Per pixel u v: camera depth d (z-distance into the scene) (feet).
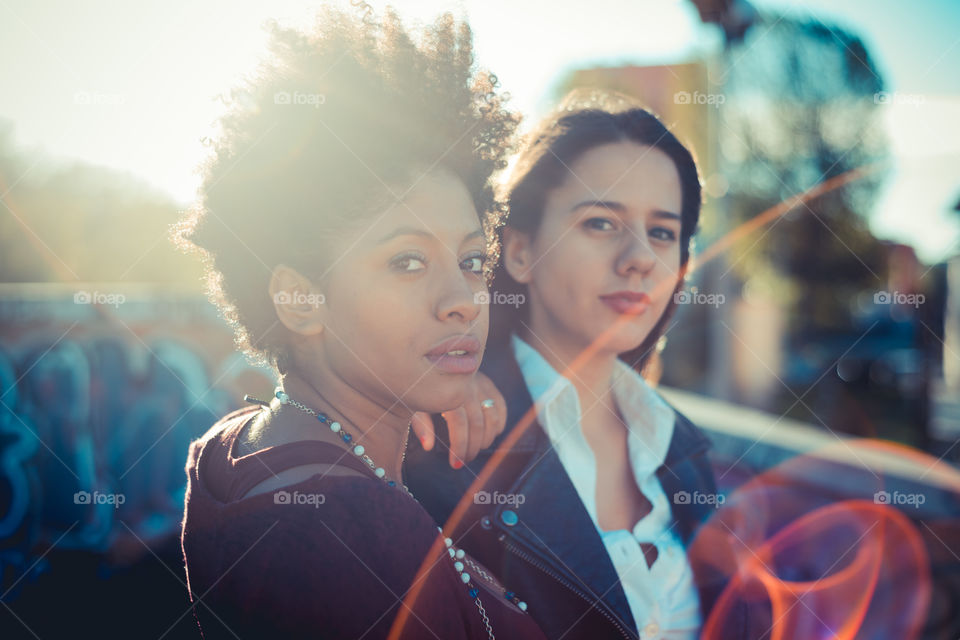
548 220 4.16
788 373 42.39
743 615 4.52
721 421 12.03
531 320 4.33
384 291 2.51
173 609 10.83
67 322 13.08
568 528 3.84
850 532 8.78
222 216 2.79
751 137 40.37
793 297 44.52
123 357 13.50
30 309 12.83
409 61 2.88
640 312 4.05
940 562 8.63
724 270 29.04
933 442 28.43
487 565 3.86
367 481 2.32
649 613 4.06
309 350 2.69
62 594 11.29
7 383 12.46
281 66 2.83
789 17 37.88
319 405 2.64
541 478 3.93
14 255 13.47
